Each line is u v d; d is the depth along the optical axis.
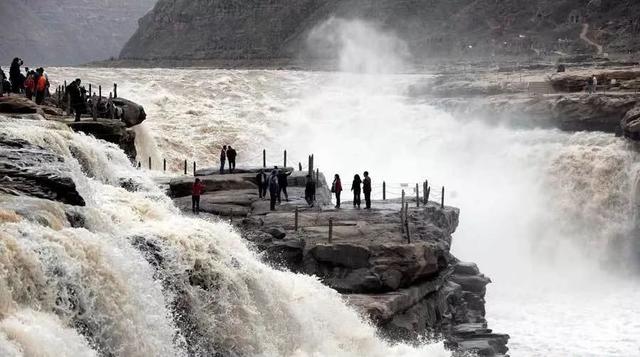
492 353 43.69
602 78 98.38
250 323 34.91
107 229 33.59
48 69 123.12
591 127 83.75
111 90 104.00
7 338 24.25
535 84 100.50
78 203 33.97
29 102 51.53
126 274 30.20
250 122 95.19
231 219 48.03
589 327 54.09
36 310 26.45
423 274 44.16
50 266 27.36
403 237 45.31
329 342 38.09
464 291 51.16
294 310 37.31
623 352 49.41
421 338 42.66
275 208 50.41
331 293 40.31
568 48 193.75
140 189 47.00
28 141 38.19
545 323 54.78
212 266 34.62
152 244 33.53
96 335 28.06
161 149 82.50
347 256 43.06
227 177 55.62
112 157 49.38
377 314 40.16
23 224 28.56
